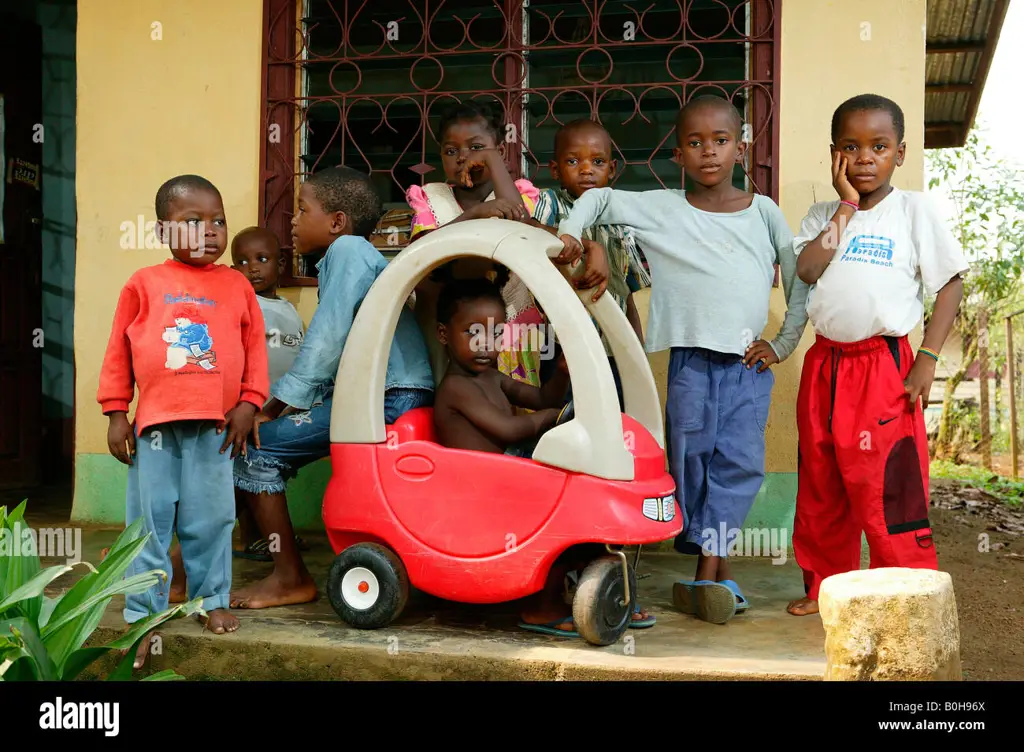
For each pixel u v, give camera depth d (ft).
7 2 20.51
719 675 7.98
